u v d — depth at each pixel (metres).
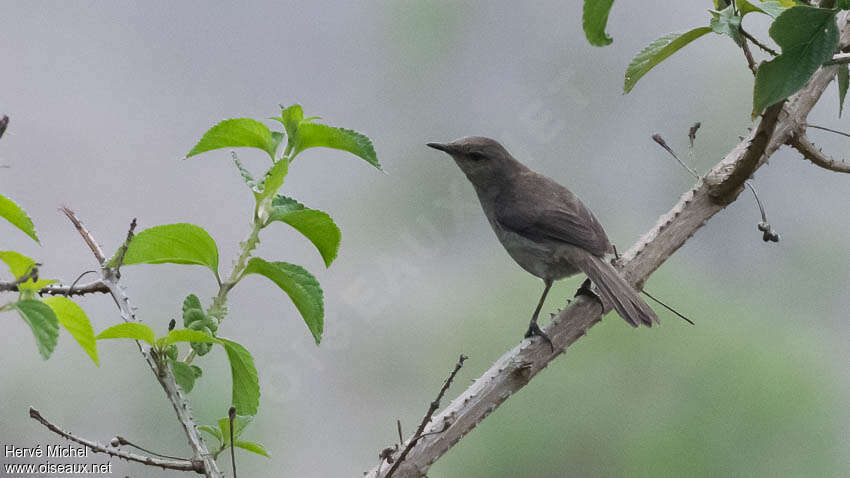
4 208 3.92
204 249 4.64
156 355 4.42
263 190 4.77
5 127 4.14
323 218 4.77
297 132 4.74
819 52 4.82
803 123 6.96
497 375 5.82
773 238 6.96
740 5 5.62
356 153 4.78
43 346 3.62
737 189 7.09
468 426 5.60
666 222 7.36
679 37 5.84
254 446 4.48
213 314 4.64
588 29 5.05
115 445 4.38
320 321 4.75
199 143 4.79
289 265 4.71
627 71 5.96
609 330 11.93
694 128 7.25
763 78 4.92
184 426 4.38
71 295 4.61
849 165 7.08
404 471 5.25
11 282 3.73
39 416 4.33
